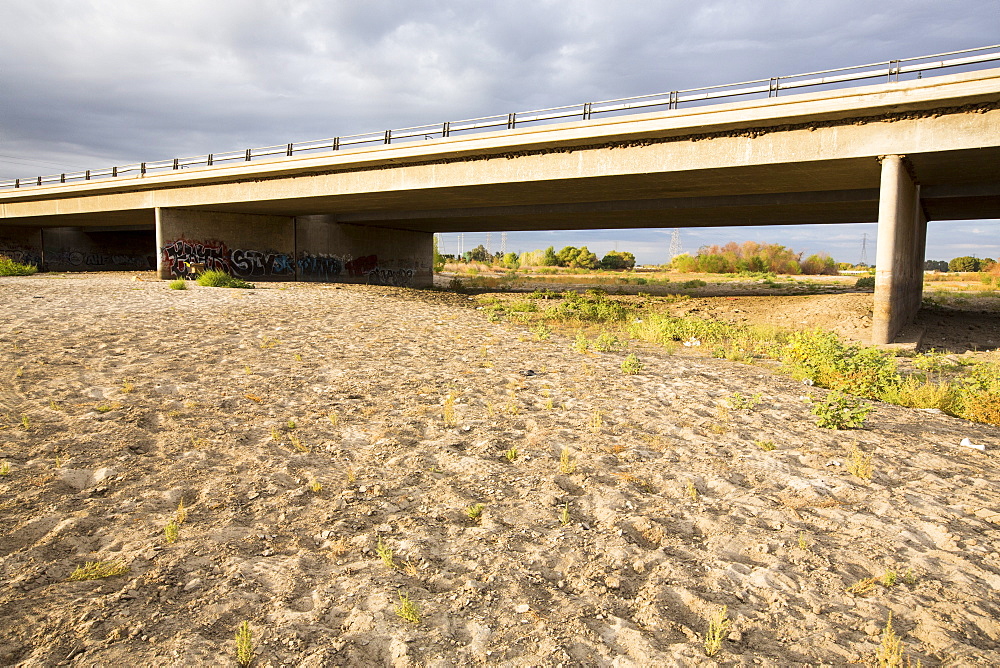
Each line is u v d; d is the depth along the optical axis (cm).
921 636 373
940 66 1591
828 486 630
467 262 10288
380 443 723
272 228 3881
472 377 1092
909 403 1052
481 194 2872
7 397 832
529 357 1341
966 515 570
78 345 1202
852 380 1127
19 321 1442
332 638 362
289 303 2119
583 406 915
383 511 548
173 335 1370
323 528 512
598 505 568
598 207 3231
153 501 549
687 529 527
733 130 1966
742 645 361
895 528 532
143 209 3612
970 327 2292
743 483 637
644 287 4550
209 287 2658
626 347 1589
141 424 748
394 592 413
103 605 385
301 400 899
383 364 1179
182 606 390
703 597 414
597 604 405
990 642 367
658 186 2502
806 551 486
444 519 534
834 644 363
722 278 6469
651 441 761
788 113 1806
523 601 405
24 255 5056
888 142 1734
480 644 357
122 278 3469
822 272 8525
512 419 835
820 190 2609
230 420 788
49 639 349
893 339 1820
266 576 432
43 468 600
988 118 1598
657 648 354
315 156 2905
